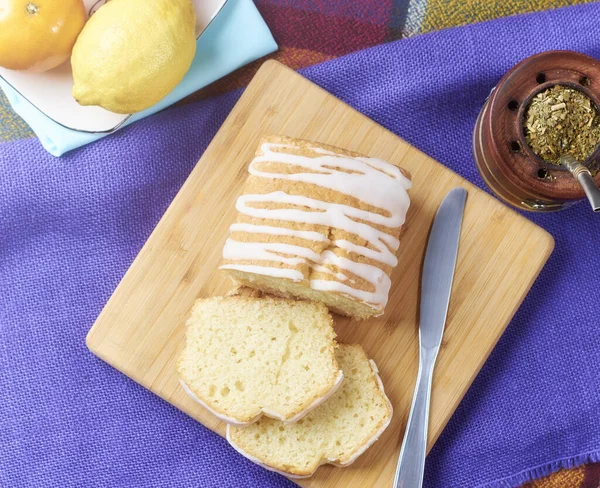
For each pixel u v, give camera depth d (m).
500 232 0.66
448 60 0.68
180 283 0.66
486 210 0.66
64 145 0.67
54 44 0.60
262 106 0.67
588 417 0.68
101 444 0.67
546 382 0.68
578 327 0.68
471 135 0.69
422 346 0.65
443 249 0.66
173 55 0.60
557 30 0.68
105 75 0.59
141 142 0.68
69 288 0.68
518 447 0.67
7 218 0.67
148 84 0.60
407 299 0.66
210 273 0.66
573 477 0.68
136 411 0.67
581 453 0.67
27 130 0.68
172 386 0.65
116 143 0.68
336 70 0.68
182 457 0.67
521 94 0.63
